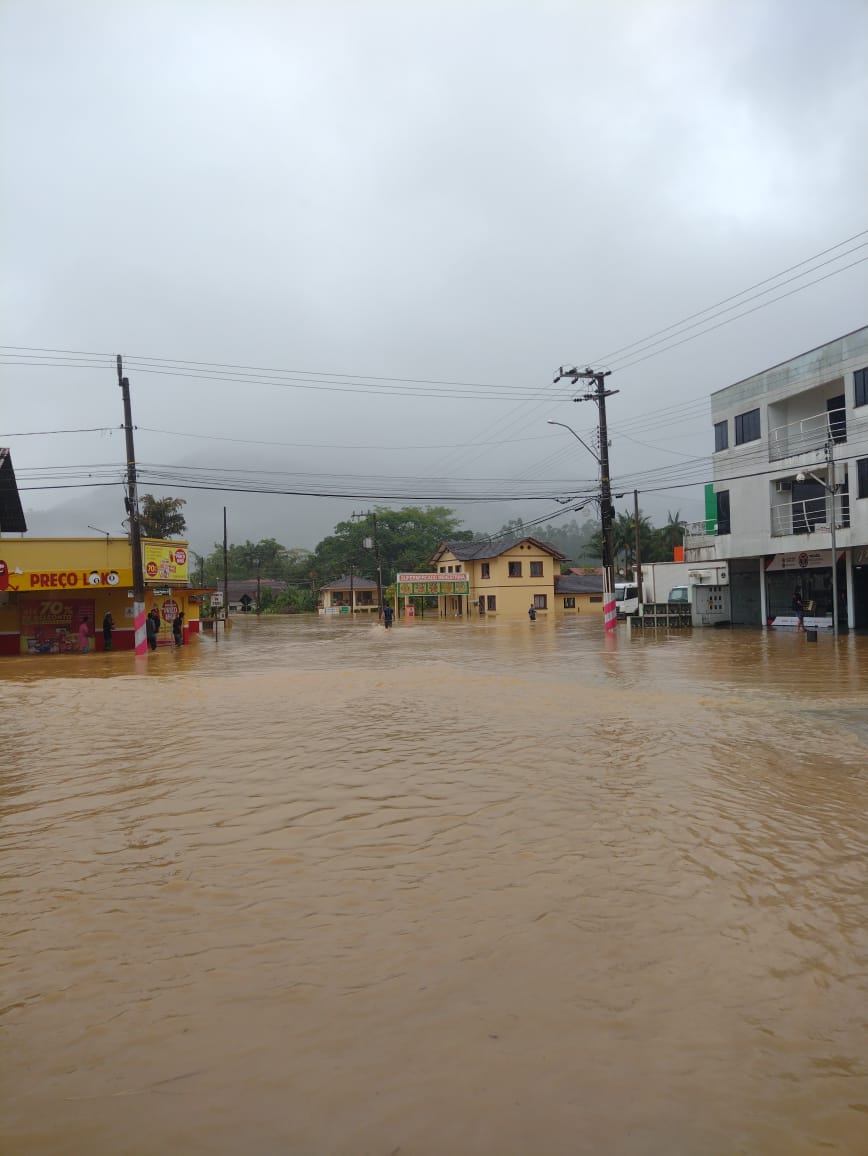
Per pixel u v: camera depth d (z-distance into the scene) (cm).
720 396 3628
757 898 515
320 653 2848
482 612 6594
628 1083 325
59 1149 291
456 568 7044
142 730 1217
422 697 1536
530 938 457
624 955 436
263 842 645
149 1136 297
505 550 6328
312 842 641
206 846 638
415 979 411
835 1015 375
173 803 772
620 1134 295
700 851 606
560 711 1312
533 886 538
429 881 550
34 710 1484
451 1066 336
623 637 3316
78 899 531
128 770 930
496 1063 338
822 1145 289
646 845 620
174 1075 334
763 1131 296
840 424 3044
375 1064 338
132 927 485
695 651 2517
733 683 1672
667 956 434
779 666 2002
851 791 782
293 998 395
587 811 716
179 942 462
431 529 9862
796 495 3266
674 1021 369
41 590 3069
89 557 3091
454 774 868
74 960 441
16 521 3459
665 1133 295
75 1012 386
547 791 788
